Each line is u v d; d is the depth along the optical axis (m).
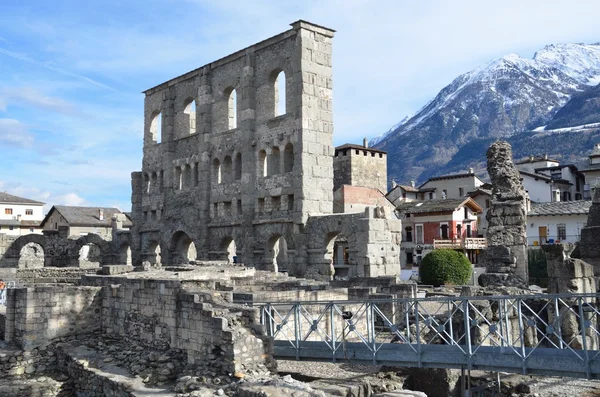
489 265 49.53
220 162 62.41
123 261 77.56
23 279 50.78
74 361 27.47
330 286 36.50
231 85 61.84
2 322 32.03
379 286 36.94
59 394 26.84
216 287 32.44
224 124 63.38
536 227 80.19
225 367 22.69
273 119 56.47
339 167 101.12
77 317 30.88
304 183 52.53
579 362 19.91
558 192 94.44
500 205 49.75
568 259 35.84
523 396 28.62
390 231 48.41
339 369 26.27
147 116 74.94
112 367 26.31
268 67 57.62
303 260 52.06
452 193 111.25
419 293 43.16
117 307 30.33
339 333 31.34
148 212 73.00
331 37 55.91
